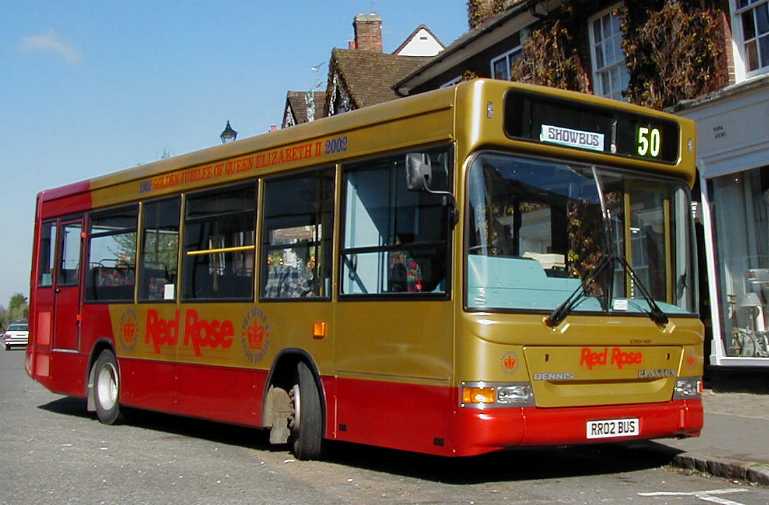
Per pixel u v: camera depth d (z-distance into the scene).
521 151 7.93
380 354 8.24
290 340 9.32
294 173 9.57
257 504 7.23
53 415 14.18
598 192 8.32
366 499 7.40
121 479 8.35
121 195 12.66
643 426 8.12
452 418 7.48
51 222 14.45
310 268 9.20
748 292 13.77
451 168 7.76
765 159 13.06
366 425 8.33
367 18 35.91
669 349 8.44
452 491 7.77
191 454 9.94
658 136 8.80
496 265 7.66
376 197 8.52
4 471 8.80
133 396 11.98
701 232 14.39
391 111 8.45
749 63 13.84
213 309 10.55
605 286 8.14
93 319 13.02
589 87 17.58
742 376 13.79
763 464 8.38
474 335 7.44
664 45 15.01
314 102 36.09
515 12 18.97
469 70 21.80
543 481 8.33
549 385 7.64
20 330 54.12
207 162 10.97
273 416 9.62
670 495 7.62
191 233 11.16
